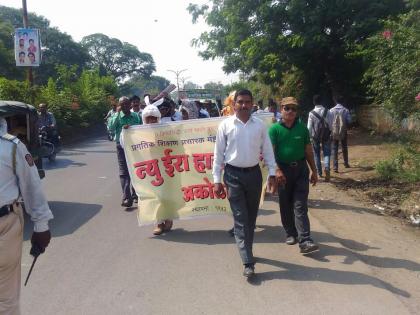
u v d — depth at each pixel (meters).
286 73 21.44
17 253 3.19
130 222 7.31
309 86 21.77
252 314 4.20
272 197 8.89
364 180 10.55
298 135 5.73
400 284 4.95
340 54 19.39
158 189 6.68
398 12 17.16
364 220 7.44
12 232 3.13
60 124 21.84
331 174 11.48
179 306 4.38
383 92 10.81
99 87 39.03
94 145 21.44
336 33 18.89
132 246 6.10
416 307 4.38
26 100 19.17
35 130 8.48
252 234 5.25
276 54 19.23
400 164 10.33
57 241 6.35
